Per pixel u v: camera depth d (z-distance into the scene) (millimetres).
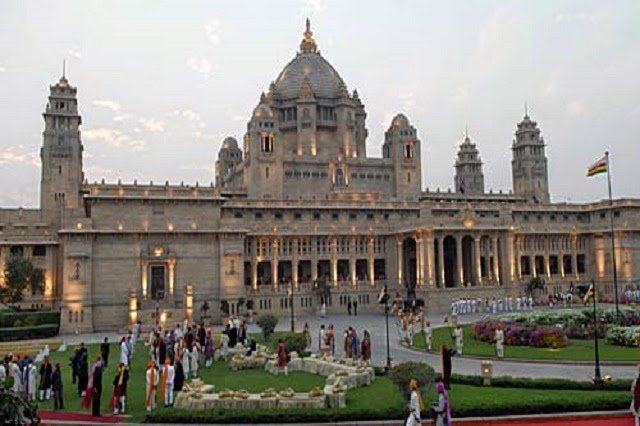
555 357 48250
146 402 34531
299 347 51594
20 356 42500
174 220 95875
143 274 92125
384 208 119562
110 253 90938
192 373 44469
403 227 112562
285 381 41188
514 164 164375
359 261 120688
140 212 94250
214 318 95312
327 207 114812
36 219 115750
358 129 159250
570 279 127750
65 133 121188
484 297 106625
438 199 140000
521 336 56219
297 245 108188
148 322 87062
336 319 94000
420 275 105812
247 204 109188
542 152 161750
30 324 81125
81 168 128875
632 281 121812
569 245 130125
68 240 88000
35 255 96812
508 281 110812
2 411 21031
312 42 164875
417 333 70750
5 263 94250
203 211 97875
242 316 93625
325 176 134500
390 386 38156
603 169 80188
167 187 97000
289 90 152750
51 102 121625
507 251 111625
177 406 33438
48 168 119312
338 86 154750
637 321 63156
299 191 131750
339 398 31859
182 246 95312
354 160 137375
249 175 130125
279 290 102562
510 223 113312
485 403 30281
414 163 141000
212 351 51469
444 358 35438
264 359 48219
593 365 45031
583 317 65188
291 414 29750
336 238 110625
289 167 131500
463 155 182125
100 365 33188
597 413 29766
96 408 31953
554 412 30172
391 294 111812
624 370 42469
